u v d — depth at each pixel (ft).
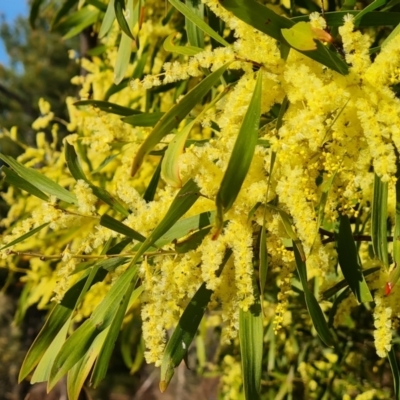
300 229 1.56
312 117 1.53
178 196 1.56
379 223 1.63
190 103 1.55
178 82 2.68
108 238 1.73
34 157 3.10
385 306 1.74
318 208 1.68
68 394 1.65
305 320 3.34
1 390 12.65
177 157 1.52
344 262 1.79
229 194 1.45
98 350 1.67
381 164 1.49
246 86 1.57
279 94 1.60
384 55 1.53
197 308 1.68
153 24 2.73
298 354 3.54
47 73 16.92
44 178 1.83
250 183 1.60
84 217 1.74
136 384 13.00
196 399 9.96
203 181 1.56
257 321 1.64
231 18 1.60
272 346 3.16
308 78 1.53
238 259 1.56
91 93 3.23
